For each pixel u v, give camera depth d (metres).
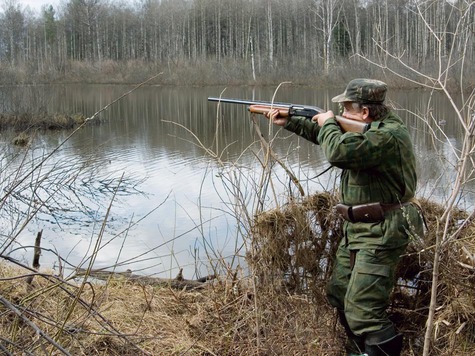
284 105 3.99
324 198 4.05
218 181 11.17
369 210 3.43
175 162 13.56
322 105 24.72
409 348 3.77
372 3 43.25
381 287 3.41
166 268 6.44
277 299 3.90
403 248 3.46
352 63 36.91
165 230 8.28
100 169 12.89
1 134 19.41
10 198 8.39
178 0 64.56
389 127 3.42
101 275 5.00
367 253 3.44
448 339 3.65
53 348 3.27
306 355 3.77
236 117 24.11
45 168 11.84
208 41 64.50
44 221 8.78
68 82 56.28
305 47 50.72
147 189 11.08
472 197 5.27
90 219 9.00
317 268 3.97
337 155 3.37
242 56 55.94
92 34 71.31
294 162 9.53
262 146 4.16
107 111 28.34
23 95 24.95
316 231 4.00
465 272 3.58
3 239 7.58
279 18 56.25
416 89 21.78
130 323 4.03
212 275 4.80
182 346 3.79
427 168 5.99
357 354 3.63
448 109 19.05
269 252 3.93
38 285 4.41
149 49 66.62
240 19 59.62
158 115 26.22
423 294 3.89
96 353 3.62
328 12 43.47
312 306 3.92
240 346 3.81
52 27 75.00
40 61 63.34
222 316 4.07
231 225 8.06
